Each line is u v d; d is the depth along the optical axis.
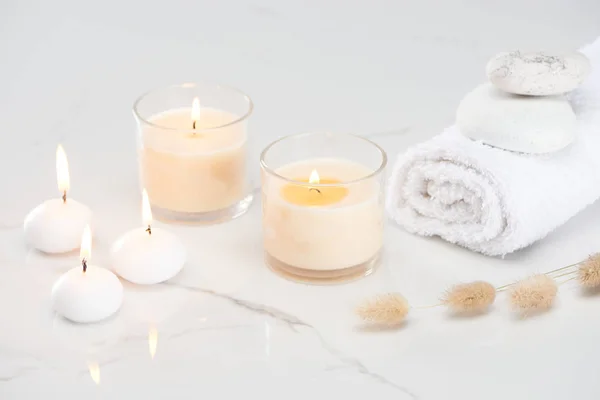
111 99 2.11
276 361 1.21
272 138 1.87
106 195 1.63
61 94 2.12
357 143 1.44
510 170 1.37
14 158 1.78
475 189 1.39
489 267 1.42
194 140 1.49
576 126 1.47
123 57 2.32
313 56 2.31
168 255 1.35
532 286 1.27
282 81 2.18
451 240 1.46
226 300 1.34
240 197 1.56
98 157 1.79
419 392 1.15
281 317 1.30
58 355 1.21
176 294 1.35
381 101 2.05
